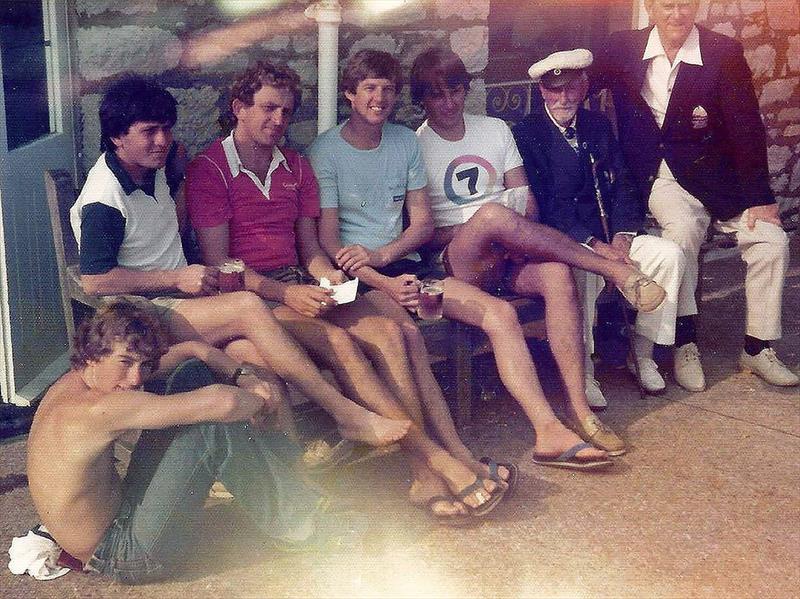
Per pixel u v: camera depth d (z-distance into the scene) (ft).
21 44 14.56
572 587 11.17
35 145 14.61
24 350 14.49
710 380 17.13
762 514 12.80
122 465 13.50
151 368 10.44
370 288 14.70
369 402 12.57
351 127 14.83
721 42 16.83
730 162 16.93
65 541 10.64
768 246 16.72
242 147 13.87
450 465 12.45
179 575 11.30
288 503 11.32
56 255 14.93
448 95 15.31
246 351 12.34
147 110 12.21
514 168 16.01
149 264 13.06
